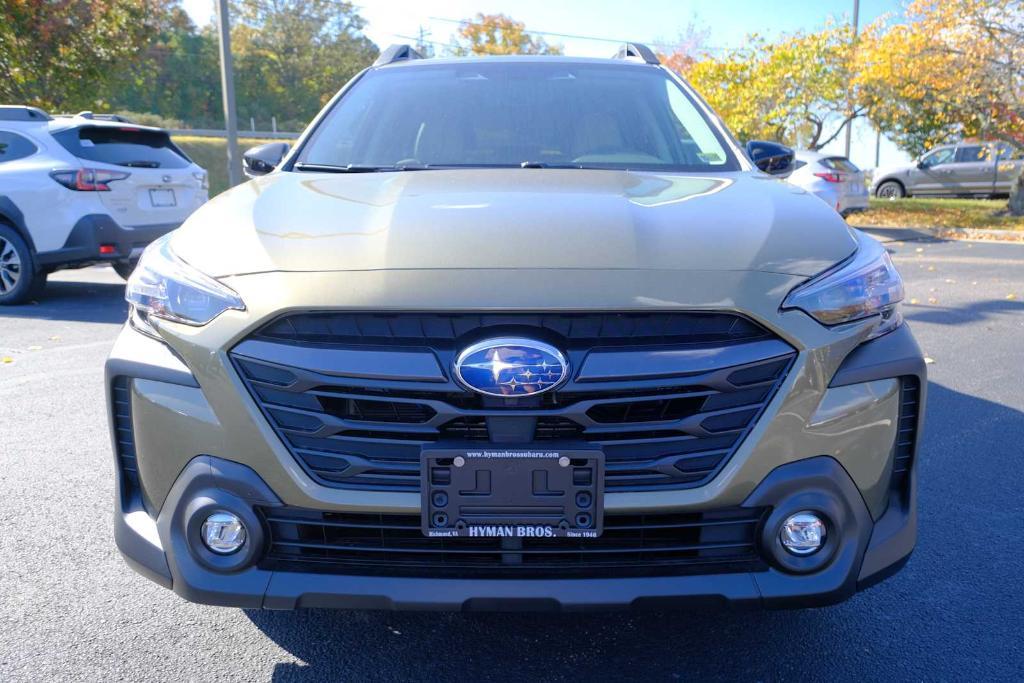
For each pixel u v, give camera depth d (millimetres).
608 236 2006
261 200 2363
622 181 2600
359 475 1879
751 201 2348
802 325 1891
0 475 3672
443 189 2426
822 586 1920
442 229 2035
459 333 1831
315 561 1937
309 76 67438
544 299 1811
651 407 1864
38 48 14195
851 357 1961
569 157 2992
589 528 1845
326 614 2551
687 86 3488
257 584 1906
